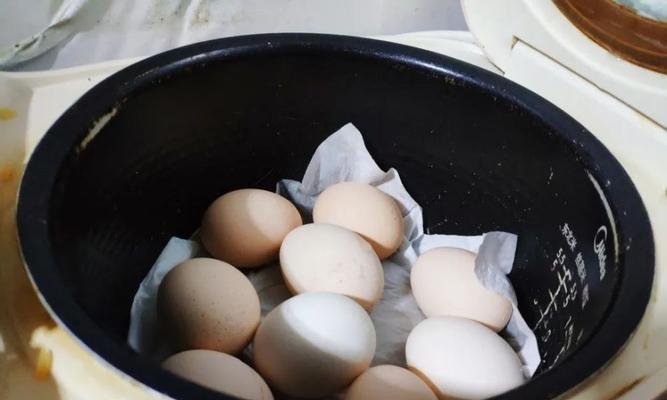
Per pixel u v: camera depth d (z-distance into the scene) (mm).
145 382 387
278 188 590
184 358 458
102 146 479
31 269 411
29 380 399
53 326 410
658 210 484
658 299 444
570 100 525
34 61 574
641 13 494
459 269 524
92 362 400
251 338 501
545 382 405
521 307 553
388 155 580
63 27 565
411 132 563
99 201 485
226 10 602
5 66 566
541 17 524
